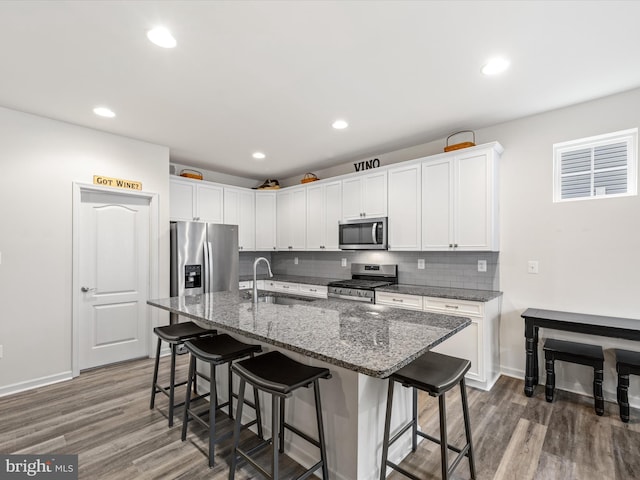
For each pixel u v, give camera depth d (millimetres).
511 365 3098
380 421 1730
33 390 2805
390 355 1324
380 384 1730
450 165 3225
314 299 2805
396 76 2270
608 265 2629
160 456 1924
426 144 3719
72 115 2891
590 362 2406
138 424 2270
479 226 3043
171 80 2299
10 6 1561
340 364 1271
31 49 1917
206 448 2004
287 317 2023
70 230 3076
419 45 1918
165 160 3775
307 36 1831
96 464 1854
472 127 3242
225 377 2463
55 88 2400
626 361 2293
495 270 3205
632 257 2535
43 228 2926
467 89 2465
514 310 3082
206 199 4512
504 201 3135
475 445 2023
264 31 1783
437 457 1914
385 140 3609
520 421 2297
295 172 5121
